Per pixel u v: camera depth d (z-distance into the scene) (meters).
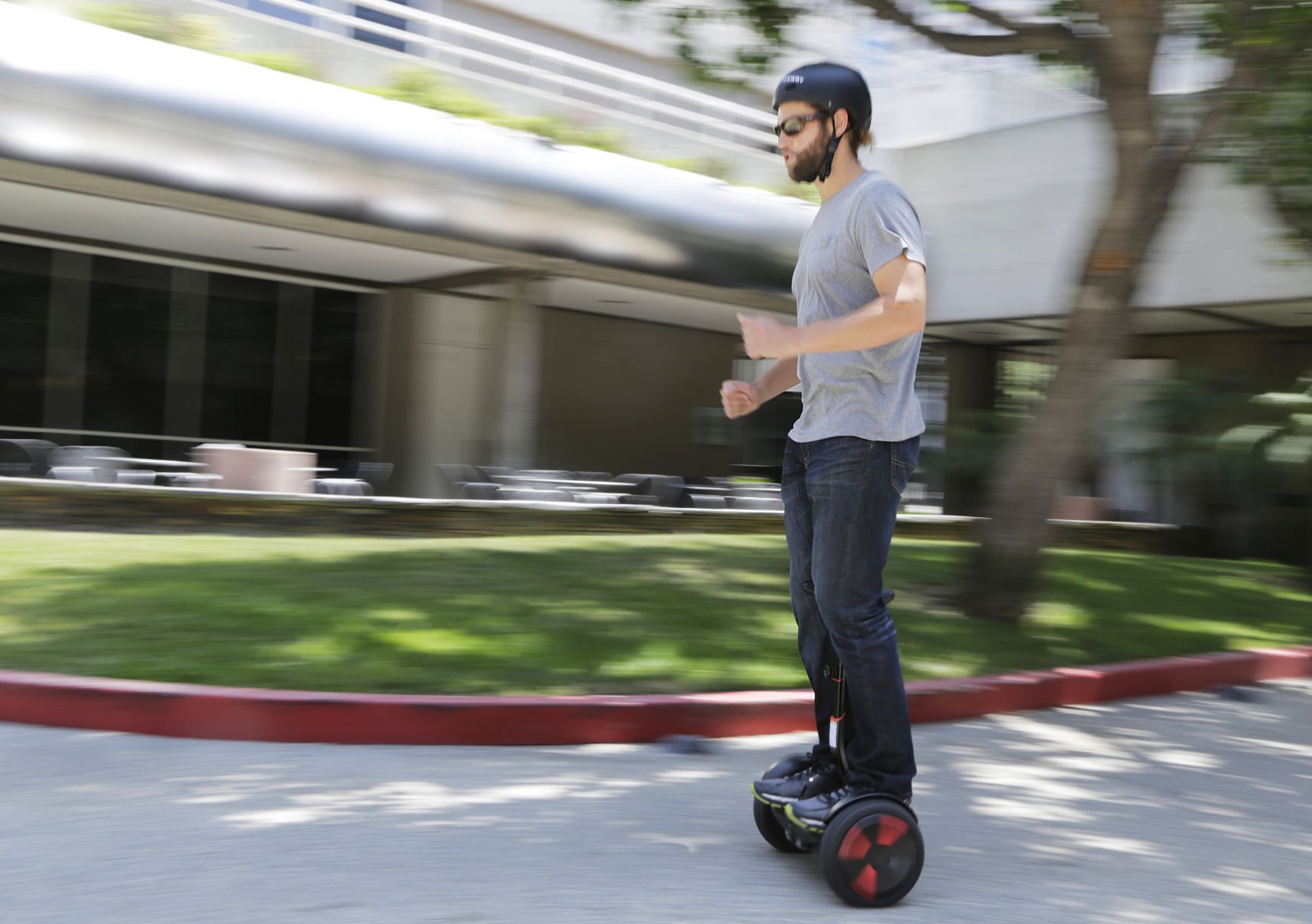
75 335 12.27
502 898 2.60
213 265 13.14
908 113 16.14
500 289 14.80
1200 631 7.76
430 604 6.10
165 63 9.25
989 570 7.31
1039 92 14.66
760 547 9.92
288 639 5.15
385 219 10.29
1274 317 14.13
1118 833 3.51
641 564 8.20
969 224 15.48
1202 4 7.23
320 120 9.85
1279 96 8.23
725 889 2.75
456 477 13.88
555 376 15.94
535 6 15.11
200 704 4.14
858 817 2.64
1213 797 4.09
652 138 13.78
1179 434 13.82
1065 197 14.47
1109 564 10.83
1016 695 5.57
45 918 2.39
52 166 8.80
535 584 6.98
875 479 2.67
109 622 5.27
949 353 17.58
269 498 9.55
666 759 4.19
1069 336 7.31
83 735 4.05
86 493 8.74
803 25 8.32
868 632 2.71
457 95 11.61
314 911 2.47
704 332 17.86
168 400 12.98
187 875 2.67
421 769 3.81
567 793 3.60
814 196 14.78
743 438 18.42
